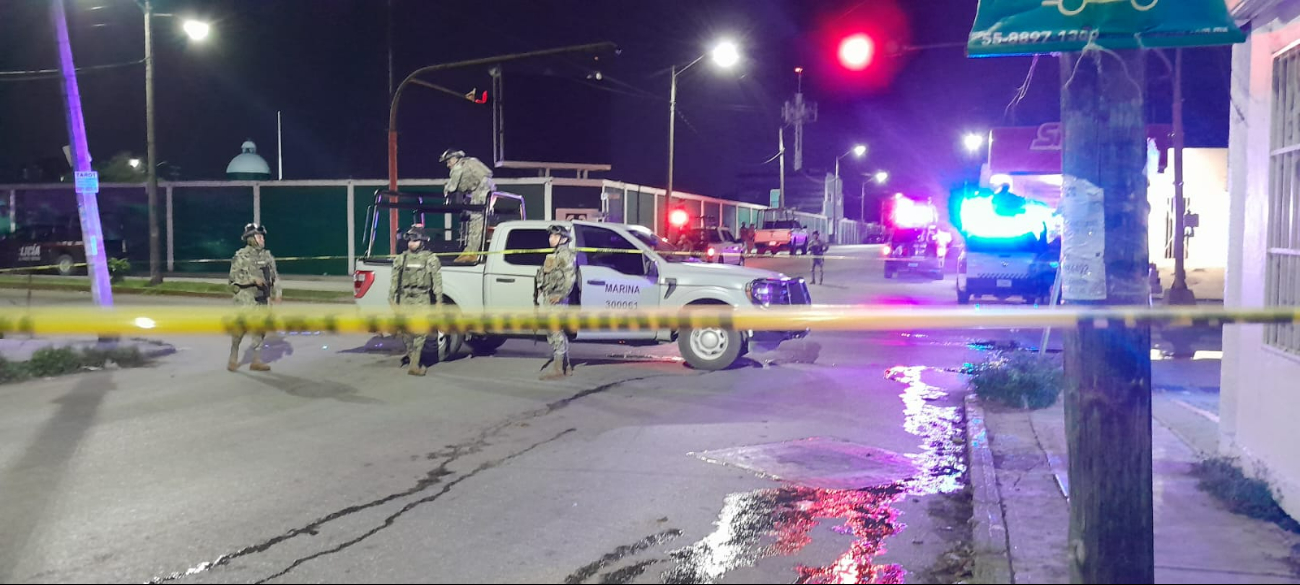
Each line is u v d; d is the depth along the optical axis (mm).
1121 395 3777
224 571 4754
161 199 33844
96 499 5957
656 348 13211
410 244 10914
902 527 5488
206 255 33688
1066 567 4582
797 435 7742
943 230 33312
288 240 32719
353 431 7891
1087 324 3725
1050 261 18500
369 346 13273
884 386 10039
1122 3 3746
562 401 9180
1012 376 8969
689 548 5121
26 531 5340
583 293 11102
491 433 7812
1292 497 5137
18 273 30391
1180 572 4410
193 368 11336
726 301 10945
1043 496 5816
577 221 11836
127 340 13266
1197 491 5715
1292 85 5441
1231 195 6496
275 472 6605
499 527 5449
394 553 5023
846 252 51406
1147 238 3848
